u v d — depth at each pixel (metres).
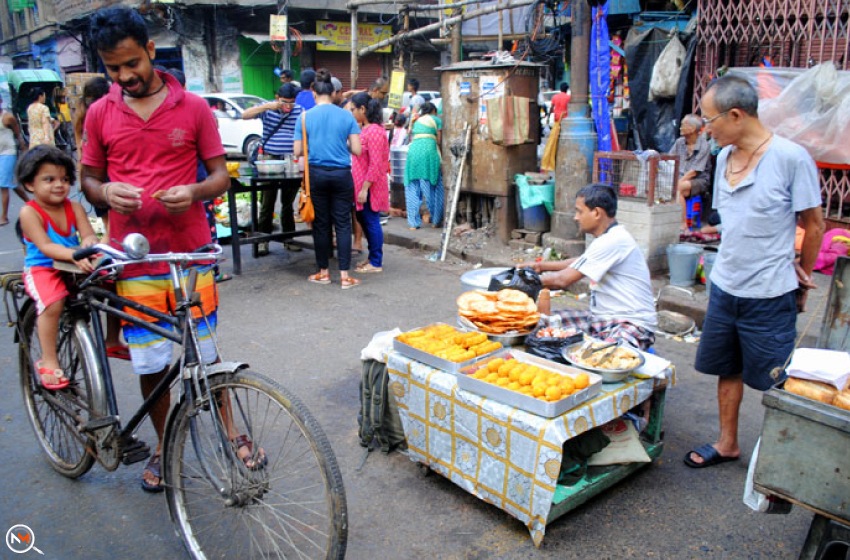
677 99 7.94
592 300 3.72
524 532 2.83
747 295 2.98
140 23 2.58
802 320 4.87
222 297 6.27
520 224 7.61
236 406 2.57
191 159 2.93
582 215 3.58
